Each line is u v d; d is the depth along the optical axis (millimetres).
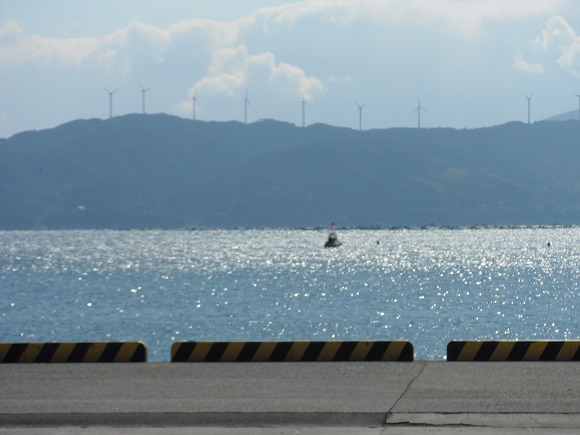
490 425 36438
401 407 39250
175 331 151125
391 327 154375
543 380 44156
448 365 48281
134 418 38250
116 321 168625
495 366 47812
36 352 50562
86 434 36094
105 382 44781
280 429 36438
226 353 50281
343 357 49906
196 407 39688
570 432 35406
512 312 180375
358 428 36375
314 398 41062
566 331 150125
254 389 42969
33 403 40656
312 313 179500
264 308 191875
